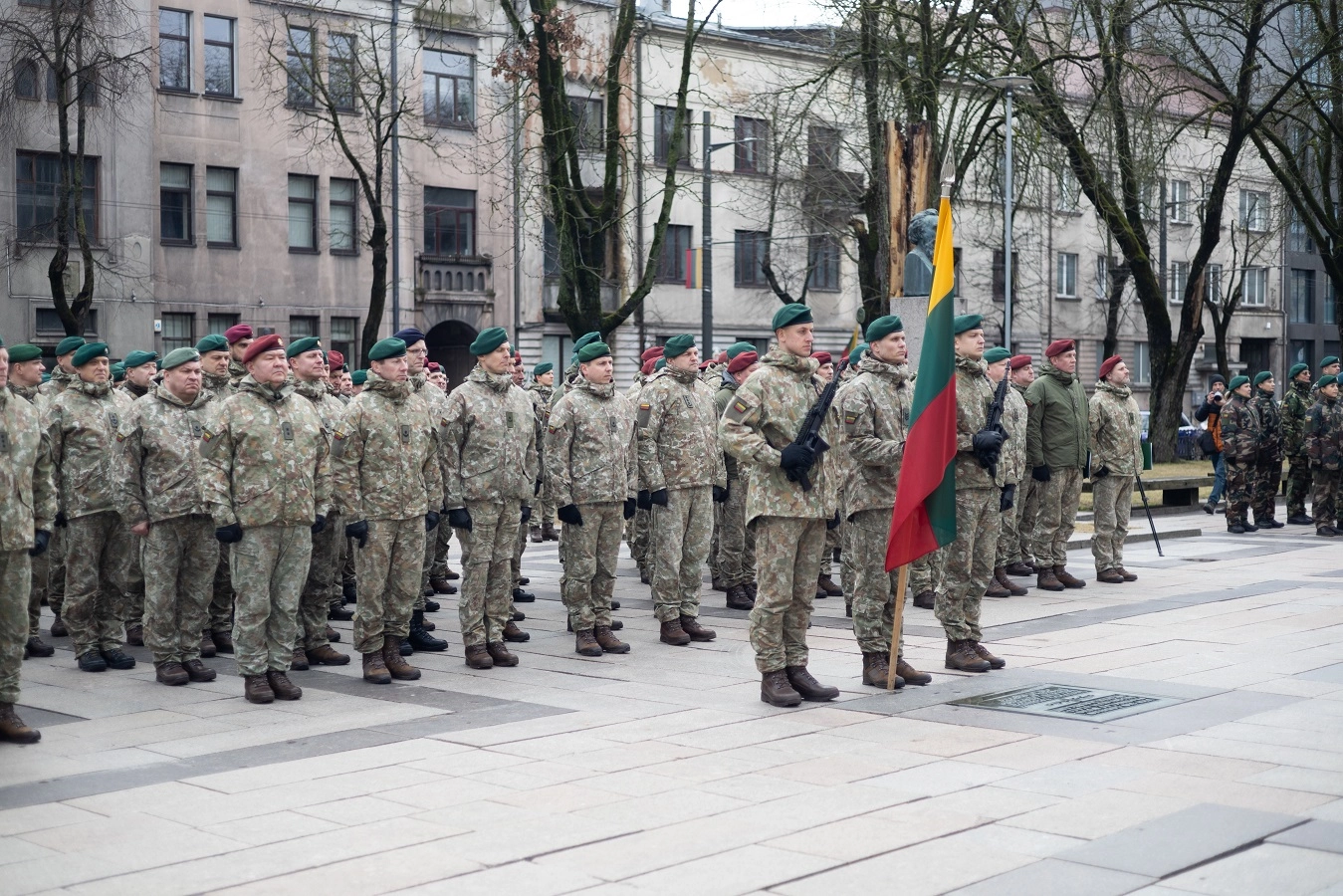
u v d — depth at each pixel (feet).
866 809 20.21
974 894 16.57
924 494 28.25
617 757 23.70
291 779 22.54
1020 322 169.78
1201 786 21.29
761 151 142.92
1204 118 107.24
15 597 25.49
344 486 30.89
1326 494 64.59
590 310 88.48
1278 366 204.74
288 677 30.19
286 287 118.52
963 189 155.43
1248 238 157.17
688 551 36.88
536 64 87.40
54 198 106.93
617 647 34.86
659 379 36.78
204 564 32.12
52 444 33.63
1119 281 147.33
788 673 28.66
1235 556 56.24
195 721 27.35
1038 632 36.70
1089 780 21.77
